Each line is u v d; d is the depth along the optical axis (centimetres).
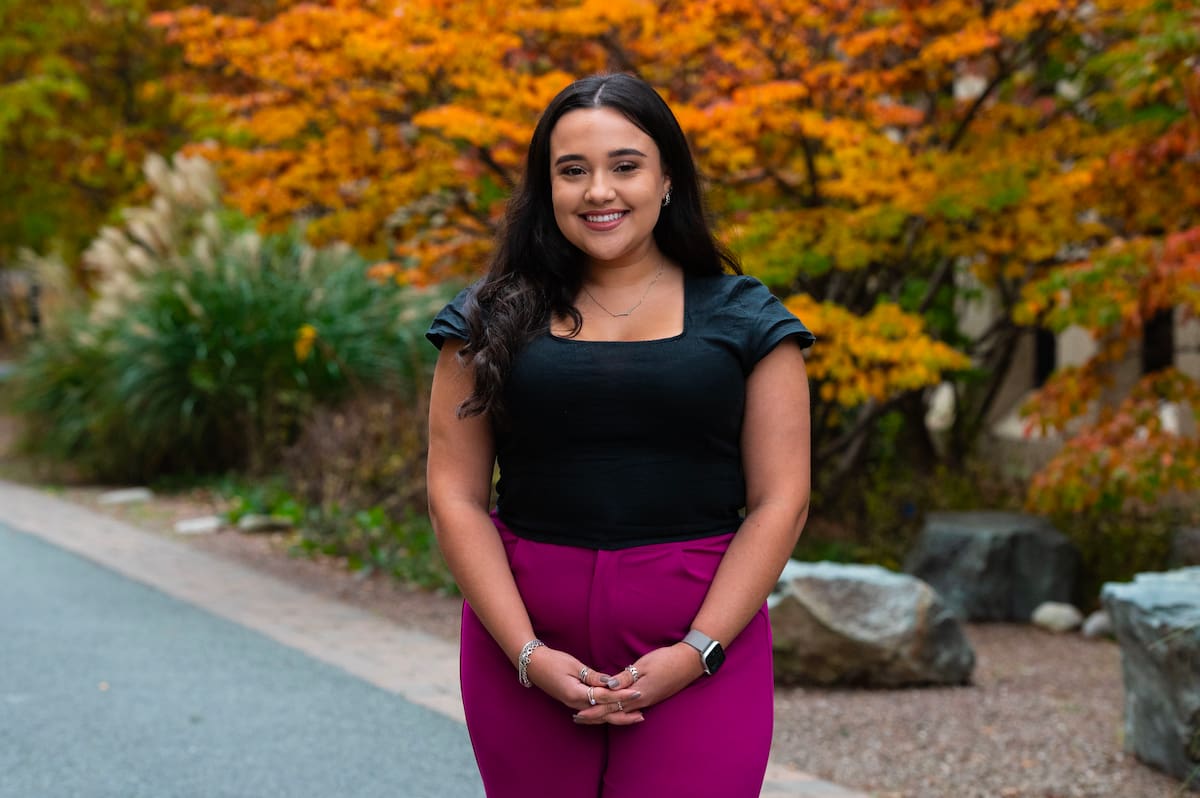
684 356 220
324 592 772
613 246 223
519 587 226
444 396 230
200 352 1180
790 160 802
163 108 1633
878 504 913
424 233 841
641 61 745
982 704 550
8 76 1630
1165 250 610
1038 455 1000
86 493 1191
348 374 1153
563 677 213
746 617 218
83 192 1745
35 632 634
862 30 784
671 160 230
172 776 425
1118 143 737
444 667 590
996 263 779
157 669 570
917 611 575
